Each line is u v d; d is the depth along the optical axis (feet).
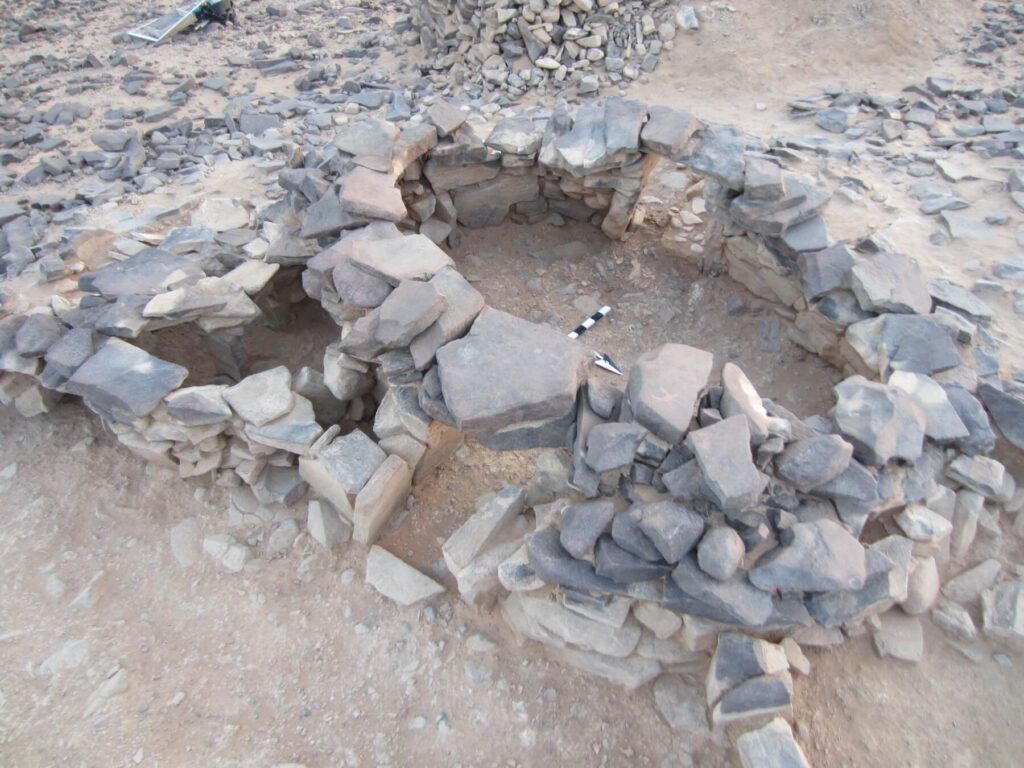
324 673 12.41
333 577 13.56
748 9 28.12
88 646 12.89
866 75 27.04
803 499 11.28
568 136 18.28
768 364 17.20
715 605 10.20
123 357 14.26
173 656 12.78
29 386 15.74
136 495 15.01
